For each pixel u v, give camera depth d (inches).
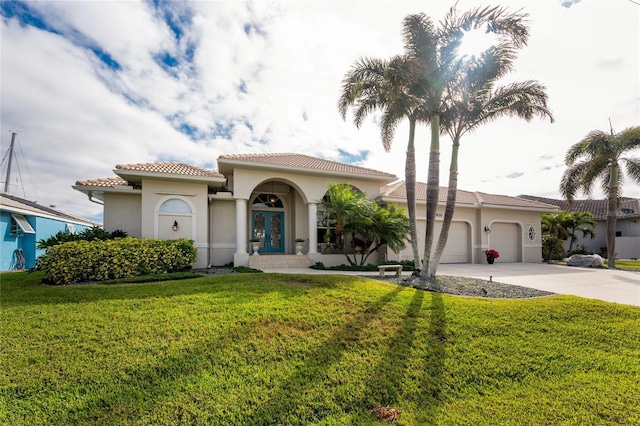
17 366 165.9
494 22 383.9
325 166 705.6
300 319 237.5
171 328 214.5
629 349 216.8
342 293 306.5
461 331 231.0
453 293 351.6
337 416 142.3
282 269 600.4
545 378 179.8
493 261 805.9
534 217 926.4
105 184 562.9
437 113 418.9
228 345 194.9
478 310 273.6
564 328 246.1
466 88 412.8
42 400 142.9
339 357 189.8
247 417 137.9
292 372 172.6
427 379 173.0
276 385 160.9
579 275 570.6
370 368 180.1
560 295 354.9
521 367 189.0
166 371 167.5
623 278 532.7
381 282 385.1
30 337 198.1
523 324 249.1
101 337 200.1
